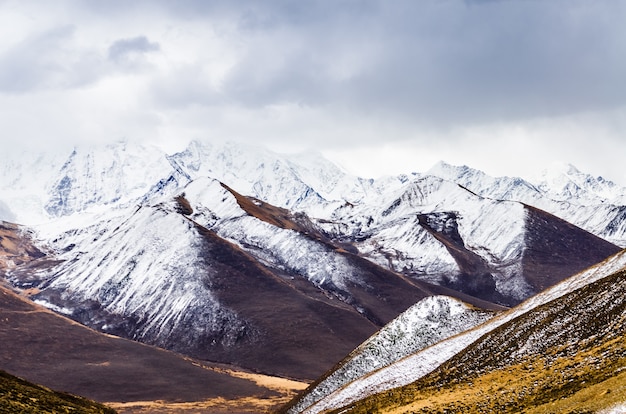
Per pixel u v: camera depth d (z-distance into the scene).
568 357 99.00
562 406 76.31
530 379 98.88
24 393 97.62
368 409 130.88
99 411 113.75
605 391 73.12
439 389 123.44
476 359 131.38
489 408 93.19
